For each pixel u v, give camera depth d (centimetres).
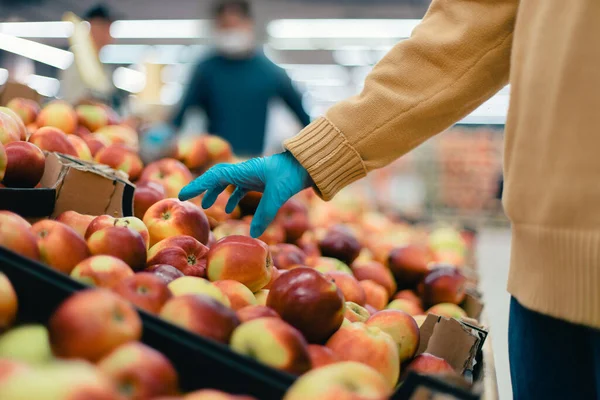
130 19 1059
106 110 204
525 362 102
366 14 956
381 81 118
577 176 82
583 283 81
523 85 92
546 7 90
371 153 118
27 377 46
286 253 159
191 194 125
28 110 173
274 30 1053
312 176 117
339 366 60
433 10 120
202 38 1202
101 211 128
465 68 113
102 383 47
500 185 599
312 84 1614
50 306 68
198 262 118
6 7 1009
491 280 325
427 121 116
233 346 75
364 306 140
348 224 268
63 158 133
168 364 60
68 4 987
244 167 125
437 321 116
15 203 109
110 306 62
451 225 377
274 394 61
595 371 92
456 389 67
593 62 81
